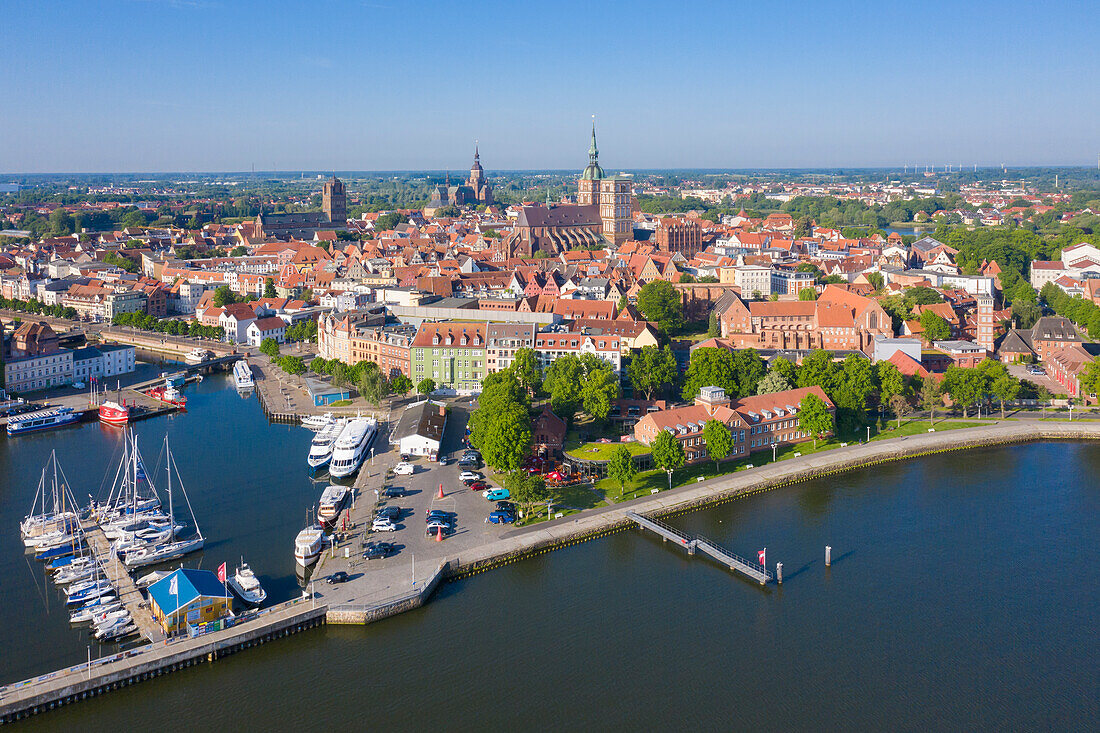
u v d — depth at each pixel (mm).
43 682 132625
